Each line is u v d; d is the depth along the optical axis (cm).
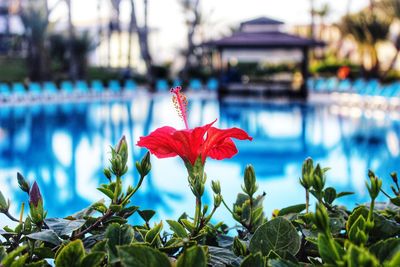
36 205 112
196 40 3438
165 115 1572
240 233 147
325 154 973
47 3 2362
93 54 3712
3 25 3225
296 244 107
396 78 2420
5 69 2667
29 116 1472
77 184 745
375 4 2589
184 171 820
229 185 712
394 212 138
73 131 1249
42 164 883
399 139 1118
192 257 84
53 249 115
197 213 116
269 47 2009
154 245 118
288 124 1379
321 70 2900
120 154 122
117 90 2097
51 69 2575
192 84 2333
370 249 90
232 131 121
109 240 102
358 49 2684
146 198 660
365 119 1444
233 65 2684
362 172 804
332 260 82
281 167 856
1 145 1056
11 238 124
